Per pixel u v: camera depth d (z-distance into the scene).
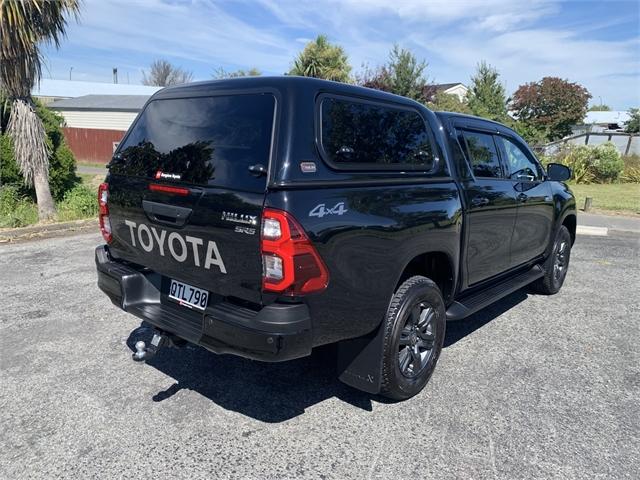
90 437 2.92
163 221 3.00
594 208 12.82
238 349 2.59
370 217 2.86
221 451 2.82
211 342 2.71
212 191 2.69
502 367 3.95
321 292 2.61
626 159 20.39
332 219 2.63
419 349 3.46
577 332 4.72
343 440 2.95
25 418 3.09
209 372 3.74
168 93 3.30
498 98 27.73
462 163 3.90
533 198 4.89
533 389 3.60
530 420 3.20
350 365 3.21
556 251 5.73
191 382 3.58
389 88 25.89
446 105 25.39
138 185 3.18
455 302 3.95
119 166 3.42
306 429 3.05
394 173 3.17
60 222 9.11
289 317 2.51
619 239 9.41
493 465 2.75
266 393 3.46
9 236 8.09
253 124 2.69
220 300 2.84
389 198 3.02
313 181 2.60
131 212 3.26
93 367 3.77
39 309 4.90
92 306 5.01
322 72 29.06
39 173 9.37
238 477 2.61
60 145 11.73
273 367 3.85
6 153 10.43
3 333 4.33
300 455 2.80
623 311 5.35
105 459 2.73
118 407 3.23
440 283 3.77
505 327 4.82
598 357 4.17
